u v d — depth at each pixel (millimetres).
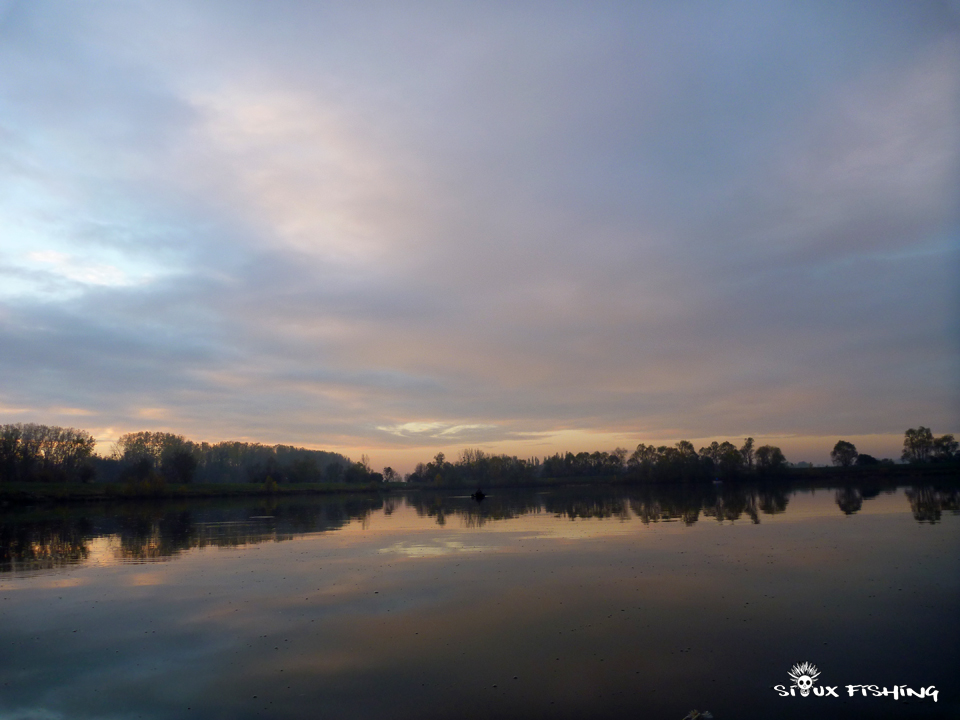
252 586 20688
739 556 24188
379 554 27859
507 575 21562
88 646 14289
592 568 22453
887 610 15523
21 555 29812
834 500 59500
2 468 107812
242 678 12078
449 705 10617
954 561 21641
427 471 185875
